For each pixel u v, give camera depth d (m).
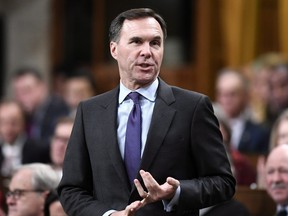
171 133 7.34
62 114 16.52
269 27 18.83
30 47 21.12
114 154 7.37
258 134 14.65
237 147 14.70
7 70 21.31
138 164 7.32
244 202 10.97
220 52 19.38
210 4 19.39
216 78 19.41
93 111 7.62
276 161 10.03
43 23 21.02
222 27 19.28
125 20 7.38
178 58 19.72
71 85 16.58
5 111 15.05
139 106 7.46
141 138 7.39
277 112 15.01
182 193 7.10
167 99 7.46
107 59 20.38
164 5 19.78
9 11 21.28
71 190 7.55
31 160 14.07
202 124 7.38
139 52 7.30
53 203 9.63
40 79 17.86
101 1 20.38
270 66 15.72
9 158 14.89
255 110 15.70
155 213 7.26
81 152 7.60
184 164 7.35
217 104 15.69
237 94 15.05
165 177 7.28
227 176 7.37
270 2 18.78
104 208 7.28
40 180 9.68
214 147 7.38
